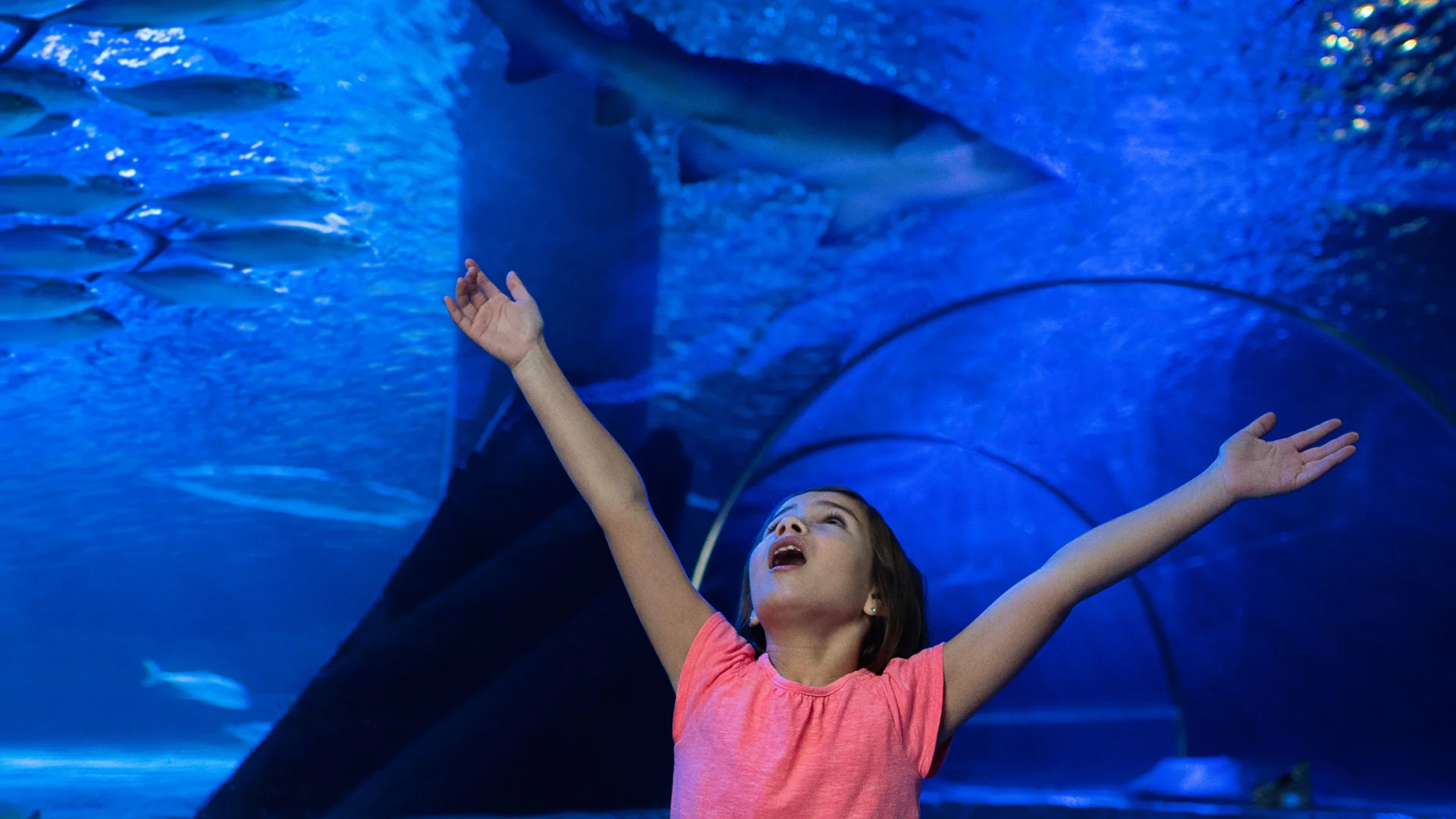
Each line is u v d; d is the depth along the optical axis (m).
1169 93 7.97
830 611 1.54
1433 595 9.79
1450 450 9.65
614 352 8.43
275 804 5.74
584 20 7.36
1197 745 9.95
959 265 8.86
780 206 8.64
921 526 11.18
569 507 6.50
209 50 8.35
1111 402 10.20
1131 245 8.80
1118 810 4.58
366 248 9.30
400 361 13.84
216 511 21.84
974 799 6.28
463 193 8.75
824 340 9.41
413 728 6.07
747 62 7.38
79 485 19.19
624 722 6.29
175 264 10.88
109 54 8.24
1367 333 9.42
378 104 8.77
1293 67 7.75
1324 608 9.99
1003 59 7.96
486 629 6.27
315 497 18.64
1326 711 9.91
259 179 9.52
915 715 1.43
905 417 9.94
